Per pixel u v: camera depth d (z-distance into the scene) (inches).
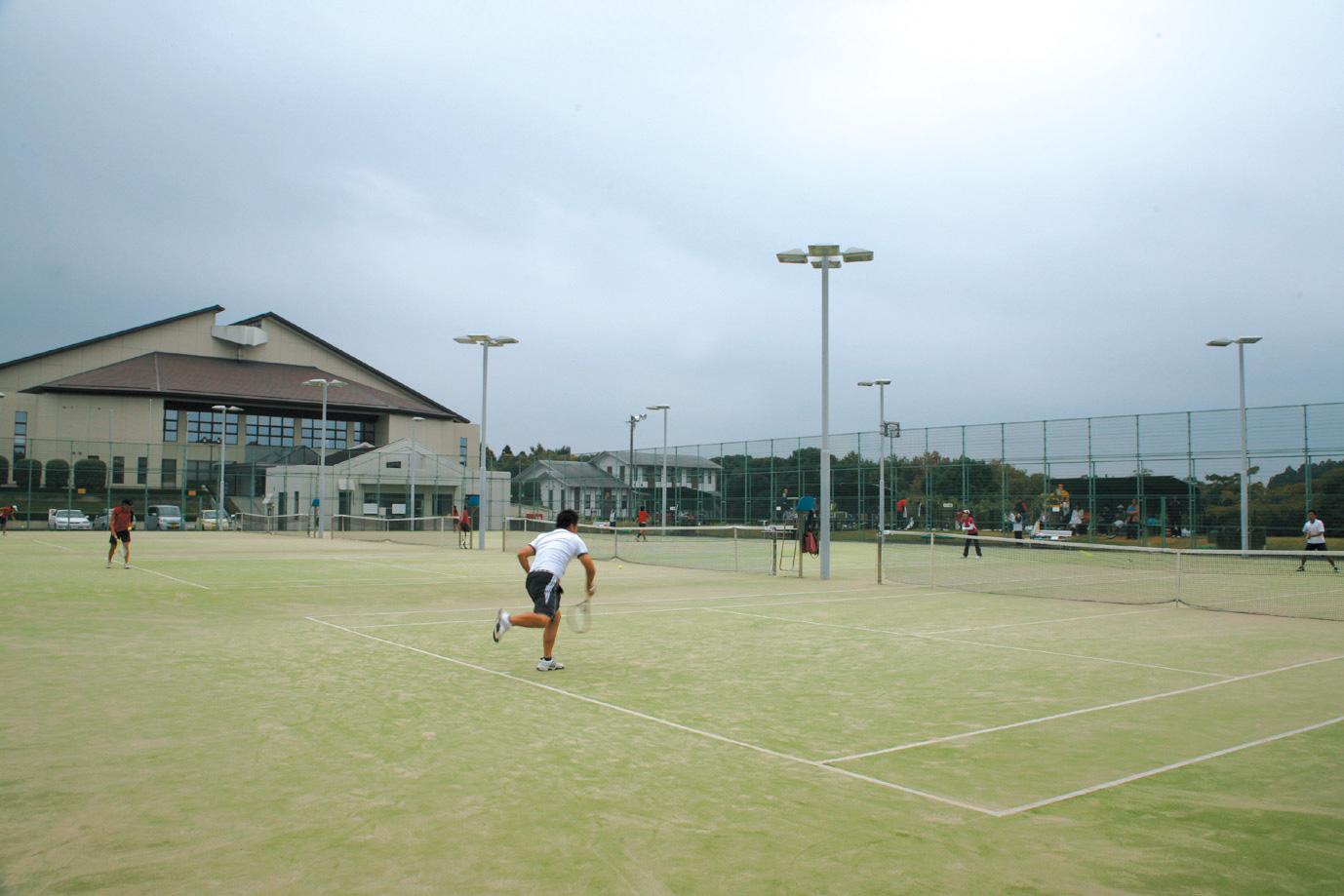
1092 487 1387.8
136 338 2881.4
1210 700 304.3
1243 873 162.9
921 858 167.6
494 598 617.0
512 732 254.8
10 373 2689.5
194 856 165.8
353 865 162.2
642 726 263.4
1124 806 197.2
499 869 161.0
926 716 279.3
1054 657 389.7
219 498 2138.3
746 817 188.2
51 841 172.2
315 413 3036.4
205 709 279.6
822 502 798.5
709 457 1952.5
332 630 454.6
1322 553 603.8
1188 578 842.2
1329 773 222.1
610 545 1332.4
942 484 1573.6
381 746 239.1
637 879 157.1
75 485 2378.2
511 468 5064.0
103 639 418.0
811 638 443.2
